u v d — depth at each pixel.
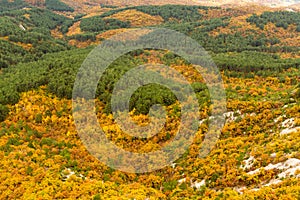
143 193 52.66
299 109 65.25
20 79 111.69
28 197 50.75
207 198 46.16
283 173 45.97
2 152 68.19
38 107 94.56
